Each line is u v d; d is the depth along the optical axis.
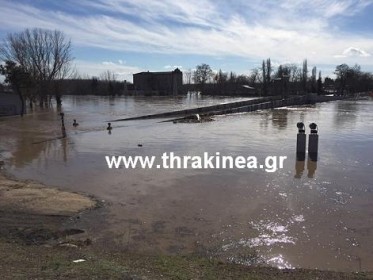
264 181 14.50
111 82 112.56
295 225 10.12
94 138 26.64
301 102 72.75
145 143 23.98
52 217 10.57
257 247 8.79
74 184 14.27
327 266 7.89
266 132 29.62
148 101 78.25
